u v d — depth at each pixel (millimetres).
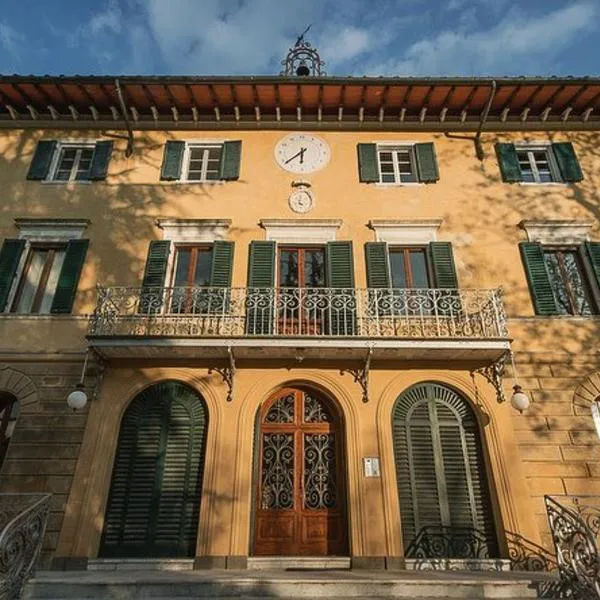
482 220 11352
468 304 10188
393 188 11805
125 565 8016
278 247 11125
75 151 12516
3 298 10195
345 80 11695
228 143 12414
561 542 6258
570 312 10422
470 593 6121
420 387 9500
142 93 12086
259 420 9359
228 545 8141
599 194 11695
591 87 11805
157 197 11609
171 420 9219
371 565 7988
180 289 10070
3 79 11547
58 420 9070
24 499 8250
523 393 8789
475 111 12602
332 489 8930
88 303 10242
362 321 9805
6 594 5402
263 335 9023
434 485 8766
